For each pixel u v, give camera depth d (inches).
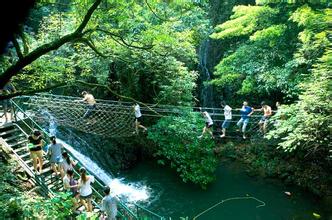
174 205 457.1
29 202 239.8
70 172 290.5
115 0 217.0
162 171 533.3
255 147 550.3
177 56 553.3
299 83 468.1
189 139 501.7
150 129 519.5
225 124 497.4
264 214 438.6
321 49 467.8
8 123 357.1
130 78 518.0
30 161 333.7
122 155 542.9
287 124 421.7
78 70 492.7
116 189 481.4
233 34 533.0
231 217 434.0
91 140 522.3
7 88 360.5
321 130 412.2
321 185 476.4
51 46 129.0
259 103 609.6
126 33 249.0
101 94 535.5
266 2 505.0
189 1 257.9
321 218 424.2
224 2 663.1
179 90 505.7
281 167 514.3
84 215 236.2
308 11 397.7
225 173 528.4
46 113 460.4
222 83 574.9
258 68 529.0
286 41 543.8
